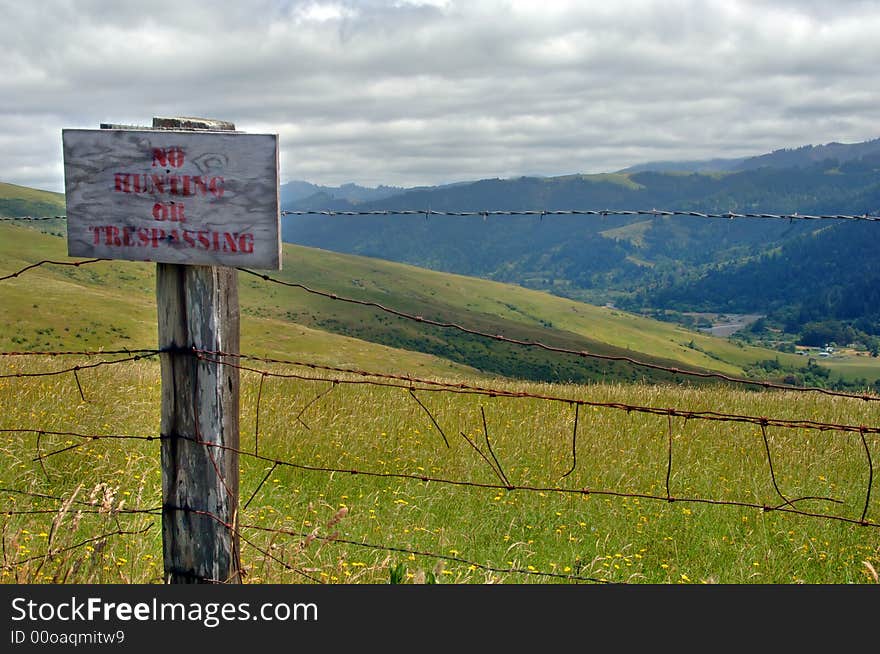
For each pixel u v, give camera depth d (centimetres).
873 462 902
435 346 18088
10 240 19712
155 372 1230
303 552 512
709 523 690
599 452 906
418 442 927
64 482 697
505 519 689
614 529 674
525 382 1614
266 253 366
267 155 360
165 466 392
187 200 369
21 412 878
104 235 379
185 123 386
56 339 11212
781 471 860
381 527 643
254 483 753
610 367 13562
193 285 379
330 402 1098
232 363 392
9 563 456
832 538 655
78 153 376
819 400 1335
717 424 1063
